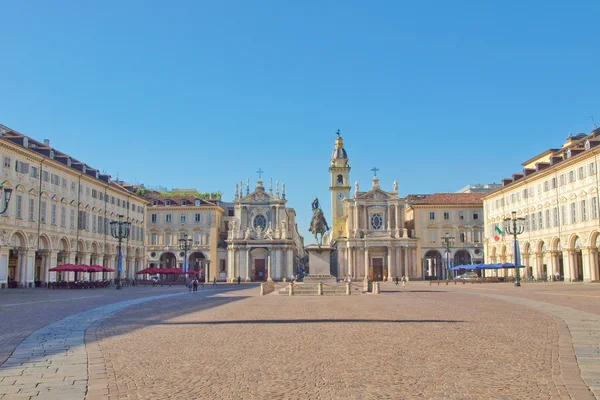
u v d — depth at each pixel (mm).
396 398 10508
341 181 139500
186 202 124000
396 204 125062
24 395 11008
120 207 97812
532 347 16172
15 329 21625
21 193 66062
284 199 124625
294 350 15922
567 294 44562
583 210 74188
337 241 125750
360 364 13711
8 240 63219
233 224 122812
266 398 10602
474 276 99938
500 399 10406
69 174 78312
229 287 82875
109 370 13297
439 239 122750
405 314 27531
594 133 80812
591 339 17828
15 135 68688
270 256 121438
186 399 10594
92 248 86438
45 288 67438
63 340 18391
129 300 42438
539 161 96250
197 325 23047
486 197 110125
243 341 17906
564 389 11125
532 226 90188
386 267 123812
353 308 32312
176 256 123000
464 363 13742
